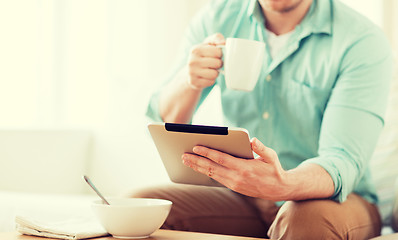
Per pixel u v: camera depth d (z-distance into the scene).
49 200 1.76
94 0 2.91
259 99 1.52
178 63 1.67
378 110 1.33
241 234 1.51
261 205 1.49
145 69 2.83
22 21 2.74
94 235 0.99
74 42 2.91
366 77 1.36
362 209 1.25
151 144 2.22
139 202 1.07
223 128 0.97
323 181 1.15
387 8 2.15
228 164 1.02
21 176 2.23
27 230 1.00
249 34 1.59
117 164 2.28
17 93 2.72
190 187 1.48
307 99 1.44
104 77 2.84
